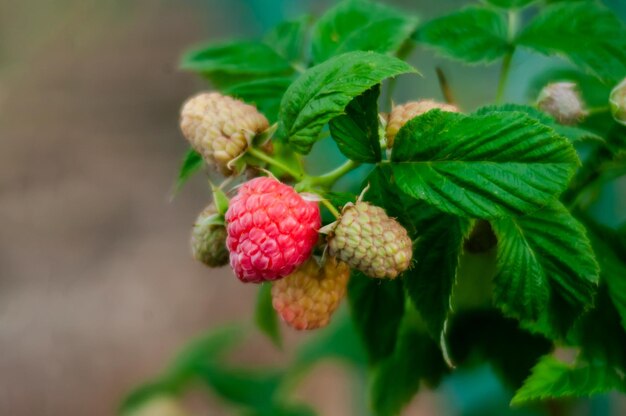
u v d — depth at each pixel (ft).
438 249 0.88
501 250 0.87
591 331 0.92
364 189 0.83
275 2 1.50
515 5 1.02
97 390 2.72
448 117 0.83
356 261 0.82
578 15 1.00
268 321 1.08
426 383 1.07
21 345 2.82
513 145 0.81
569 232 0.86
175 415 1.53
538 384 0.91
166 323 2.82
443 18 1.02
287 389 1.44
